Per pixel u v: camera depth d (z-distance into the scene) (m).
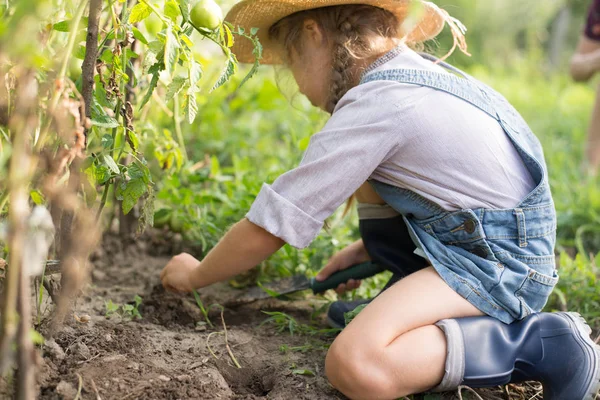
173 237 2.20
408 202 1.49
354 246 1.86
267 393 1.42
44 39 1.32
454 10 7.97
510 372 1.35
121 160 1.76
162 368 1.38
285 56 1.67
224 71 1.35
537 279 1.44
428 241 1.47
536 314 1.42
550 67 7.48
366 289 1.94
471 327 1.35
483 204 1.43
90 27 1.21
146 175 1.38
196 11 1.32
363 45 1.55
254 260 1.51
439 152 1.43
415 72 1.49
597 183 2.98
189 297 1.82
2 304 1.11
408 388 1.31
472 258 1.43
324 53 1.59
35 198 1.25
